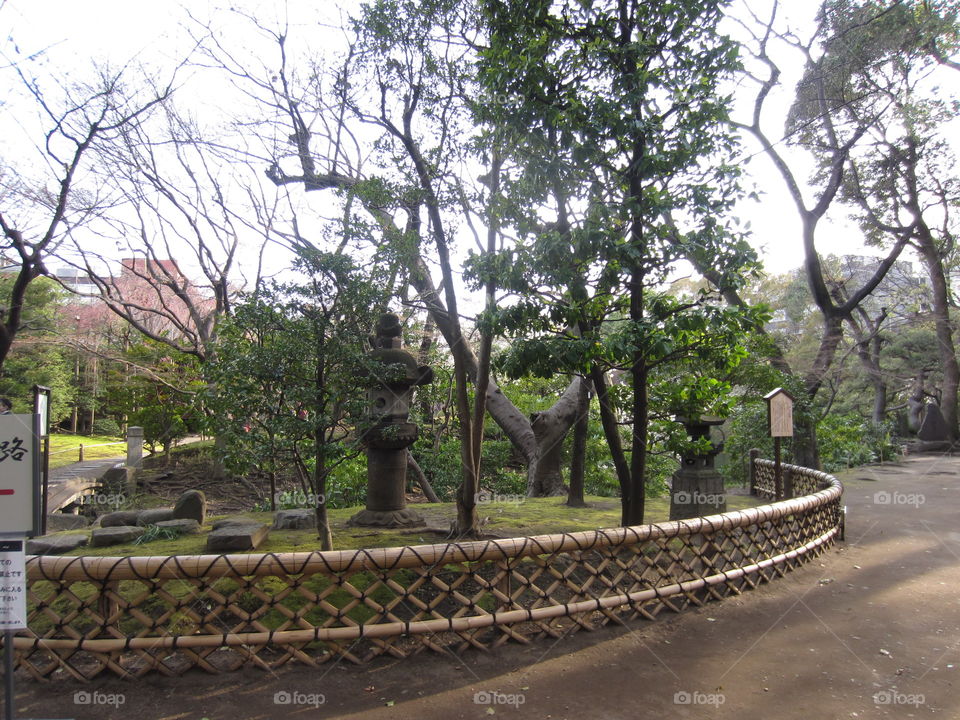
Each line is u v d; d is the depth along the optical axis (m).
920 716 3.58
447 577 5.18
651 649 4.48
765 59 12.98
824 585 6.03
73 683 3.93
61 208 10.74
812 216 14.66
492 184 6.58
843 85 13.73
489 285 5.95
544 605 4.71
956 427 22.06
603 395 6.69
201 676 4.01
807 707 3.68
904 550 7.45
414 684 3.94
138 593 4.80
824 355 15.09
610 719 3.54
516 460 17.28
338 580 4.21
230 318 5.60
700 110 5.61
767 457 13.15
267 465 5.69
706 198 5.59
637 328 5.48
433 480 14.39
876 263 24.56
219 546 5.83
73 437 29.92
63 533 7.57
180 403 17.23
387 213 6.45
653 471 12.02
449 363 13.31
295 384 5.45
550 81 5.82
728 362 6.20
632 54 5.73
